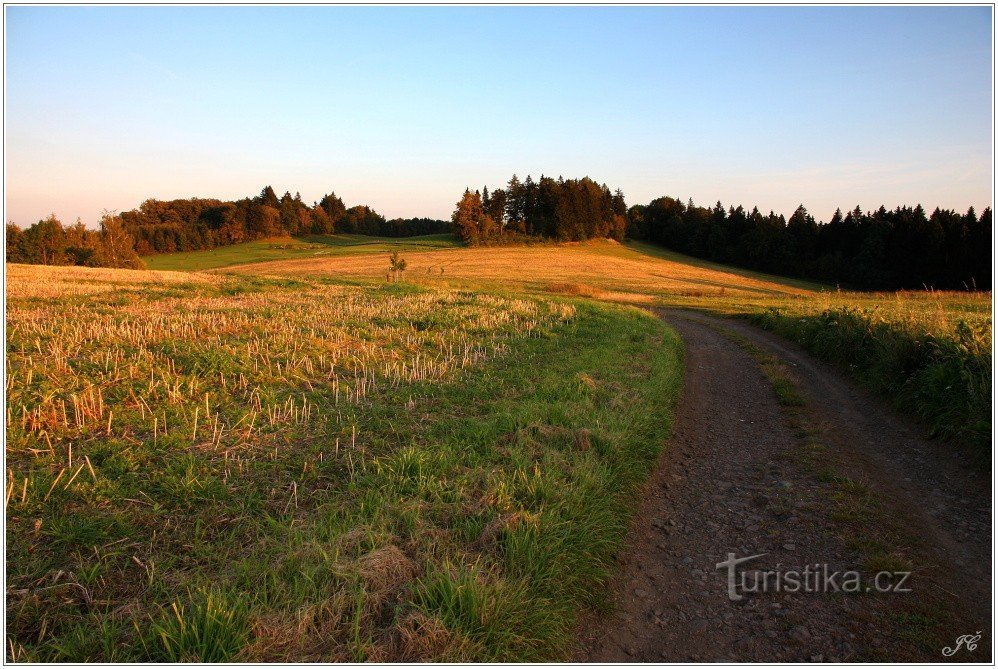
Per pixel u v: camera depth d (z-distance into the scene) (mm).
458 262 71812
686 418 8641
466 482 5191
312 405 7605
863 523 5141
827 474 6262
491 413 7473
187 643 3146
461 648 3230
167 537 4258
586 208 113000
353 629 3281
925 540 4867
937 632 3719
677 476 6340
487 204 120750
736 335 19438
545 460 5734
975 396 6848
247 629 3232
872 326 12258
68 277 30562
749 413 9047
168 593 3629
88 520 4336
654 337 16406
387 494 4863
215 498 4793
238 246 113312
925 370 8617
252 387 8398
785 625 3791
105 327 12414
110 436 6066
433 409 7793
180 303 19078
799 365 13203
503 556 4125
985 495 5605
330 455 5918
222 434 6363
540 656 3424
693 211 118812
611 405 8117
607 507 5094
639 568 4480
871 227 79188
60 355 9422
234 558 4043
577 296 39156
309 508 4809
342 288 28875
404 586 3691
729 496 5824
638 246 112688
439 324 15500
